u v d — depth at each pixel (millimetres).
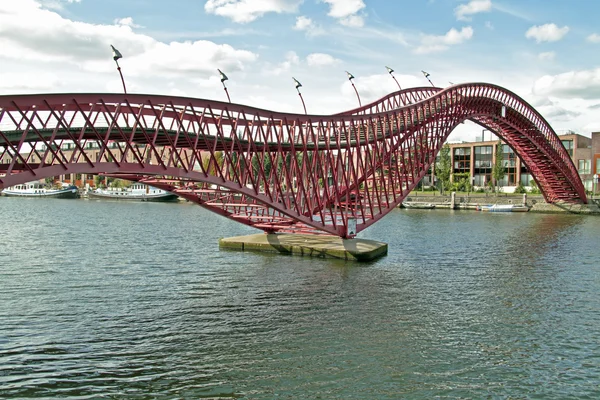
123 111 35812
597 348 28469
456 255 58438
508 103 97938
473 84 82062
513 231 84188
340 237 59906
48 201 164000
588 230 85750
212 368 25031
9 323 31078
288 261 52781
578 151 144750
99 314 33156
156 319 32250
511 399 22516
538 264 52938
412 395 22672
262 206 55969
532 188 152500
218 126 37125
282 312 34094
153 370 24719
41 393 22266
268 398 22188
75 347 27406
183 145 43719
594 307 36469
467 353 27438
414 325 31781
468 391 23156
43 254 55875
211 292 39188
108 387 22922
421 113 70375
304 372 24734
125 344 27938
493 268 50500
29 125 26172
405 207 143750
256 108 40375
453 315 34062
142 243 65688
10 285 40750
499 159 151000
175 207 141625
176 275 45312
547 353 27641
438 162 181125
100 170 29781
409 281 43875
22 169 34000
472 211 133500
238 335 29547
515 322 32781
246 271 47375
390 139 60000
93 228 83000
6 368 24641
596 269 50406
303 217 49375
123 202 163375
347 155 58219
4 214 110250
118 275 45062
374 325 31672
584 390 23453
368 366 25531
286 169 46094
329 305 35906
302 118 45781
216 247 62500
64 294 38062
